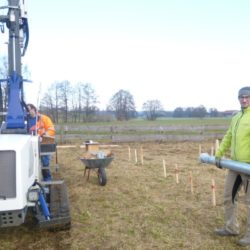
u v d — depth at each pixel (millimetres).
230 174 5668
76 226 6379
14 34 6699
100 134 20375
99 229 6238
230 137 5773
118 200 7961
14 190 4883
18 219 4930
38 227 5902
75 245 5598
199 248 5426
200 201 7781
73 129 20562
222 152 5836
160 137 20031
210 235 5891
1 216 4883
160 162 12977
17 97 6586
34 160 5805
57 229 5977
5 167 4891
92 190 8867
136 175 10570
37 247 5562
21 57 6883
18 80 6695
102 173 9250
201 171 11164
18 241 5773
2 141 5172
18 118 6477
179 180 9852
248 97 5430
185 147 17562
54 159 13750
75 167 12055
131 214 7000
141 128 21531
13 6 6637
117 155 14828
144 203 7684
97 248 5516
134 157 14289
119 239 5816
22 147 5020
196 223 6445
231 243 5555
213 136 20562
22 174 4953
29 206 5449
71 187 9180
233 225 5738
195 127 22047
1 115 6766
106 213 7090
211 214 6895
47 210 5602
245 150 5426
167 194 8398
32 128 6969
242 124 5438
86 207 7496
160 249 5441
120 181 9805
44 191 5902
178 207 7363
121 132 21328
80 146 17484
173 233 6008
